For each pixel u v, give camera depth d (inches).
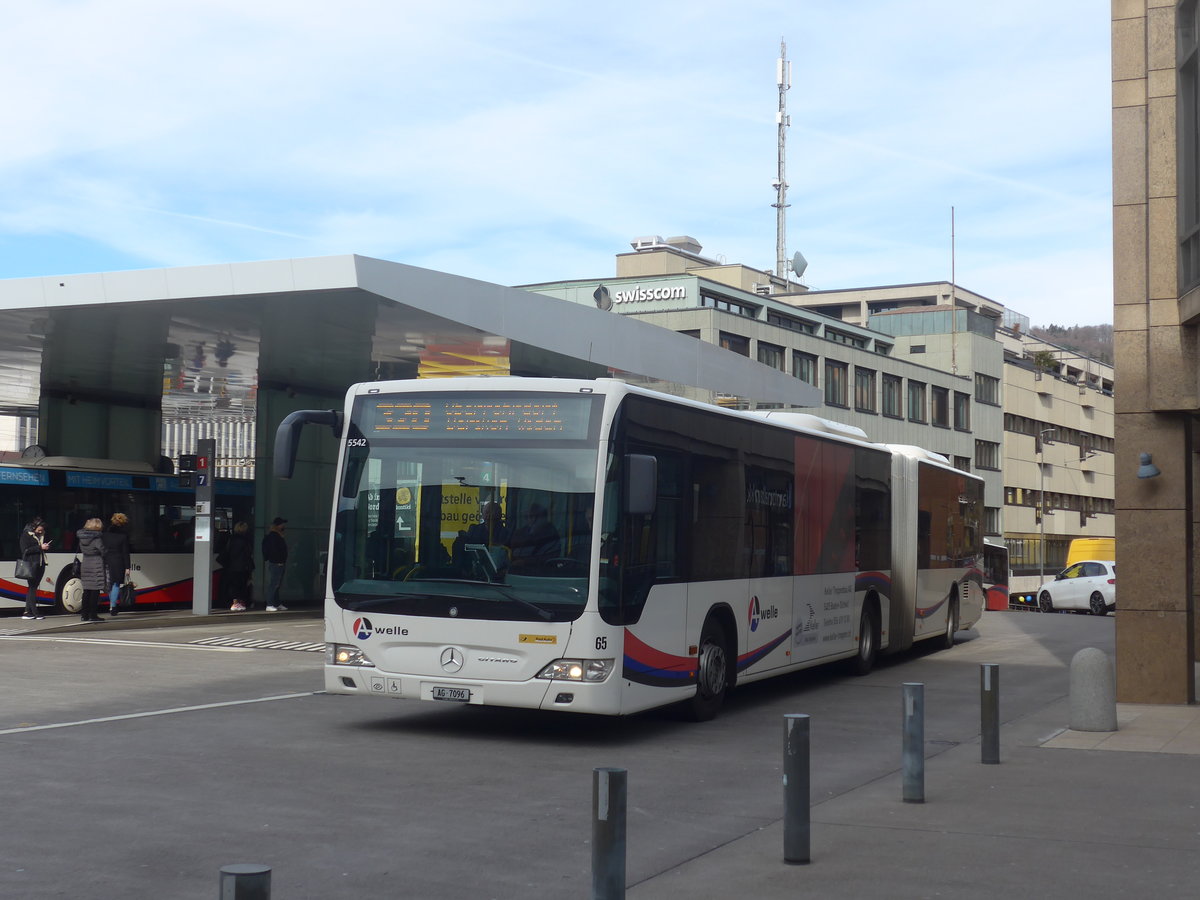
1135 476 578.9
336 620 461.7
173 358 1074.7
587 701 433.7
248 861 273.1
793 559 610.9
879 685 672.4
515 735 468.4
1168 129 573.0
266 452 1163.3
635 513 434.9
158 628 956.0
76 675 626.5
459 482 454.9
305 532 1194.0
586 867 274.1
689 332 2490.2
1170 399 567.8
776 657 587.8
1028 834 309.9
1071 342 6776.6
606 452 445.4
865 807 343.6
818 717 540.1
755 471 567.2
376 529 461.4
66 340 1001.5
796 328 2984.7
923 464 848.3
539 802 343.3
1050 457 3870.6
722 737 476.1
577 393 452.1
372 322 918.4
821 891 256.8
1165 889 258.8
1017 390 3683.6
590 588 436.5
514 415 455.5
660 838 305.6
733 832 312.5
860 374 2910.9
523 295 987.3
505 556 444.8
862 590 717.9
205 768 381.7
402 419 466.6
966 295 4392.2
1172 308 569.6
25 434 2581.2
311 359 1075.9
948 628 916.0
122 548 1010.7
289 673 654.5
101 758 395.2
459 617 444.1
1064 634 1088.2
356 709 524.7
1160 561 576.1
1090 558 2098.9
